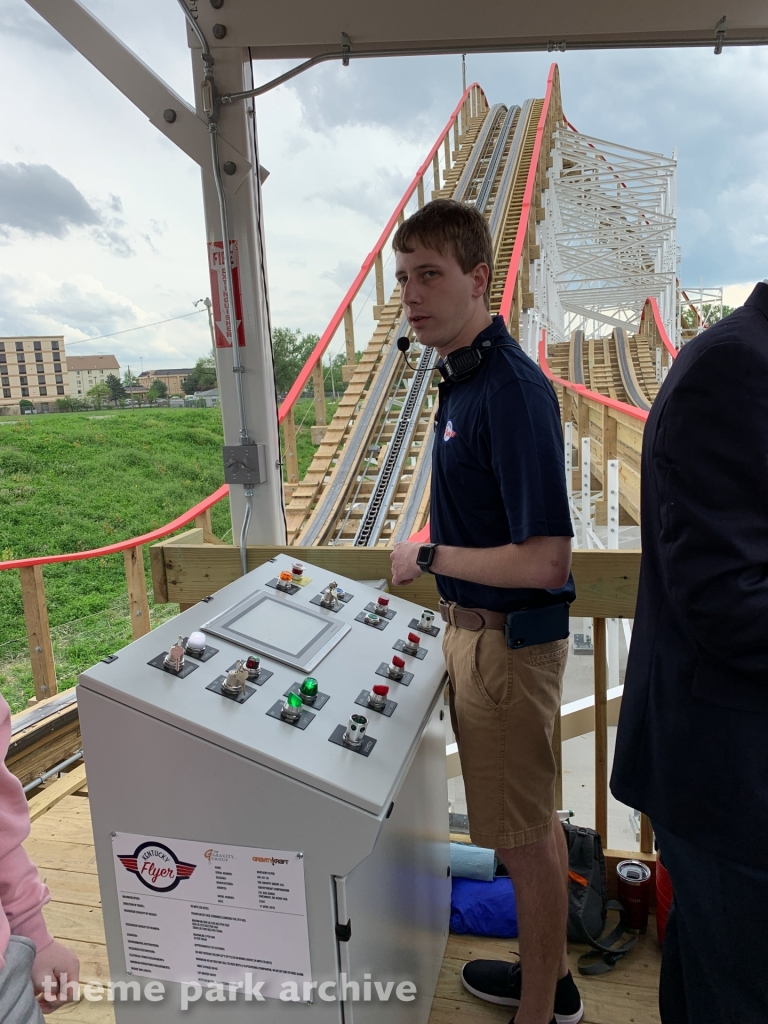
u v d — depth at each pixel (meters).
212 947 1.19
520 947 1.43
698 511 0.91
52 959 0.90
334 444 7.21
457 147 17.88
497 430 1.23
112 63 1.95
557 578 1.23
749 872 0.94
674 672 1.03
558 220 21.98
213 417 12.62
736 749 0.96
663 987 1.27
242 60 1.94
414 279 1.32
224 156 2.01
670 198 25.12
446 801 1.78
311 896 1.10
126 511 10.23
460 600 1.39
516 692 1.33
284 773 1.06
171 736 1.10
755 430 0.89
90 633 6.95
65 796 2.54
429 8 1.81
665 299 25.08
